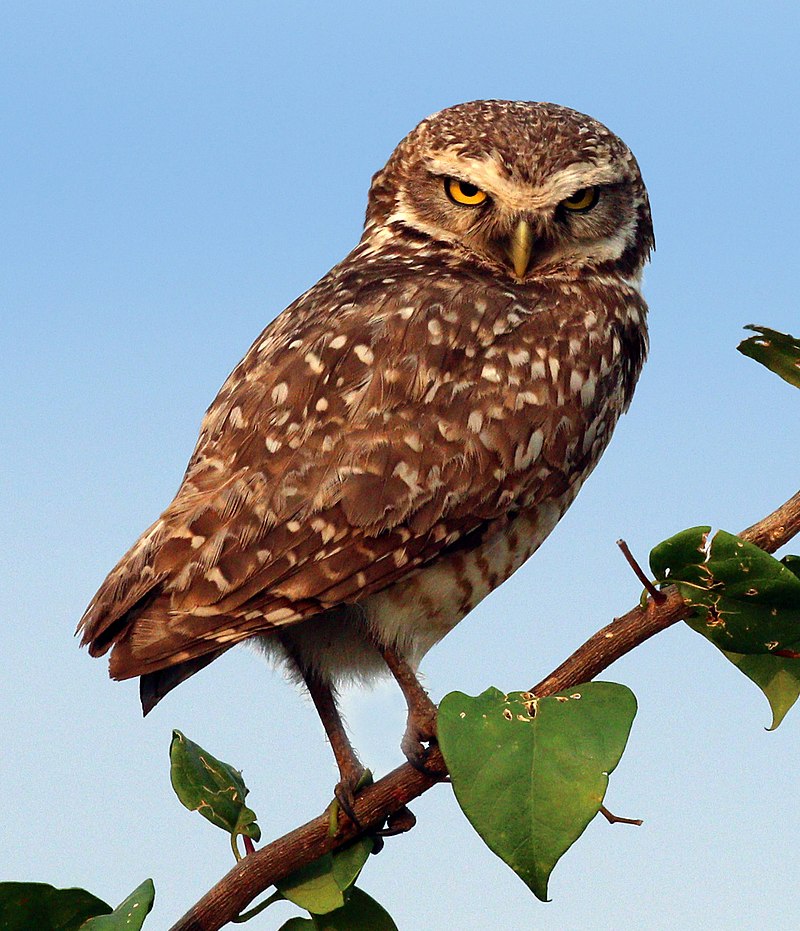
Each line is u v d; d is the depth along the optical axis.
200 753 6.14
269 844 5.88
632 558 5.51
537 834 4.72
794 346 5.91
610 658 5.50
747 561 5.31
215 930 5.84
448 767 4.84
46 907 5.41
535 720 4.96
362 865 5.88
